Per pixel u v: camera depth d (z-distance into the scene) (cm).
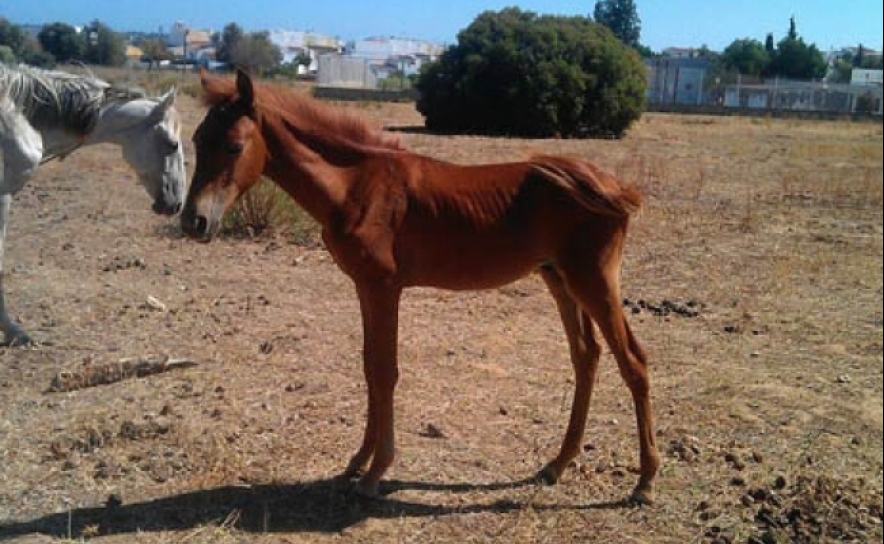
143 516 438
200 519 437
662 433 555
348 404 584
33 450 503
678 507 463
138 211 1219
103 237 1055
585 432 553
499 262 441
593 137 3083
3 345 675
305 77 6444
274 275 915
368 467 479
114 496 450
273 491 467
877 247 1133
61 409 564
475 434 546
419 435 541
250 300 820
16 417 549
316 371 643
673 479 493
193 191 419
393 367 443
